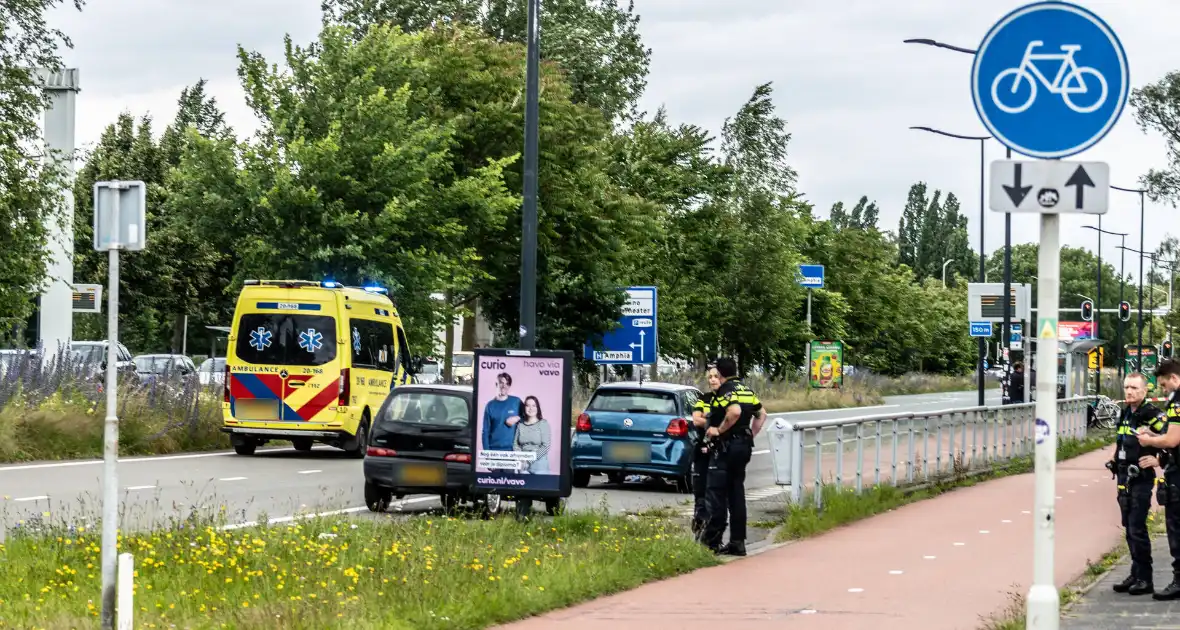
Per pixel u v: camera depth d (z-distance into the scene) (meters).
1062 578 15.15
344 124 40.22
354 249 38.34
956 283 162.75
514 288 48.41
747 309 68.88
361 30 68.62
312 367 31.58
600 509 21.20
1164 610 12.90
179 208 40.38
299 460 31.19
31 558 14.53
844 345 96.50
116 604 11.61
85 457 29.72
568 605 13.34
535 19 22.47
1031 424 37.62
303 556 14.87
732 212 68.69
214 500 22.62
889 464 25.28
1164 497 13.76
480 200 41.72
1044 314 8.52
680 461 26.20
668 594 14.07
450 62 46.09
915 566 16.17
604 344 48.66
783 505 23.42
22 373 31.48
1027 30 8.54
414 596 12.76
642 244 52.50
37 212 40.59
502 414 18.88
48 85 51.78
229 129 40.44
